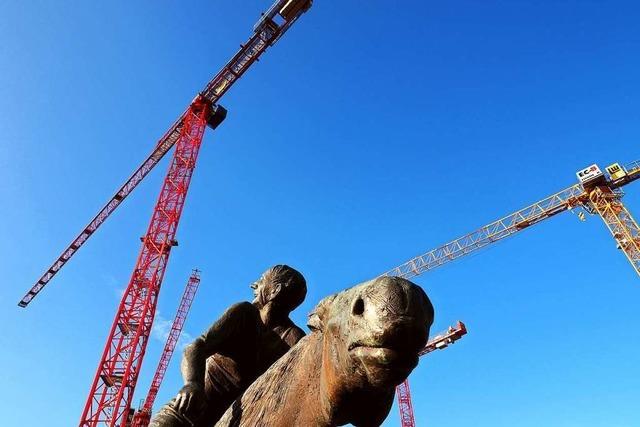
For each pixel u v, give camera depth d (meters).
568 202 49.94
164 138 56.78
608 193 47.47
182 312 59.34
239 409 2.54
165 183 46.16
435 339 57.53
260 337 3.57
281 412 2.21
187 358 3.13
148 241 42.16
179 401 2.87
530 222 52.19
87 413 34.12
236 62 52.44
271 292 3.71
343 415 1.79
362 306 1.61
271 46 51.44
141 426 36.28
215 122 54.09
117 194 61.50
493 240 54.34
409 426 50.88
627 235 45.09
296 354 2.41
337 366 1.70
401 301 1.53
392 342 1.49
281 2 48.62
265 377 2.53
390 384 1.54
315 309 2.02
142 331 37.91
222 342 3.34
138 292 39.56
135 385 35.84
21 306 65.19
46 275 65.44
